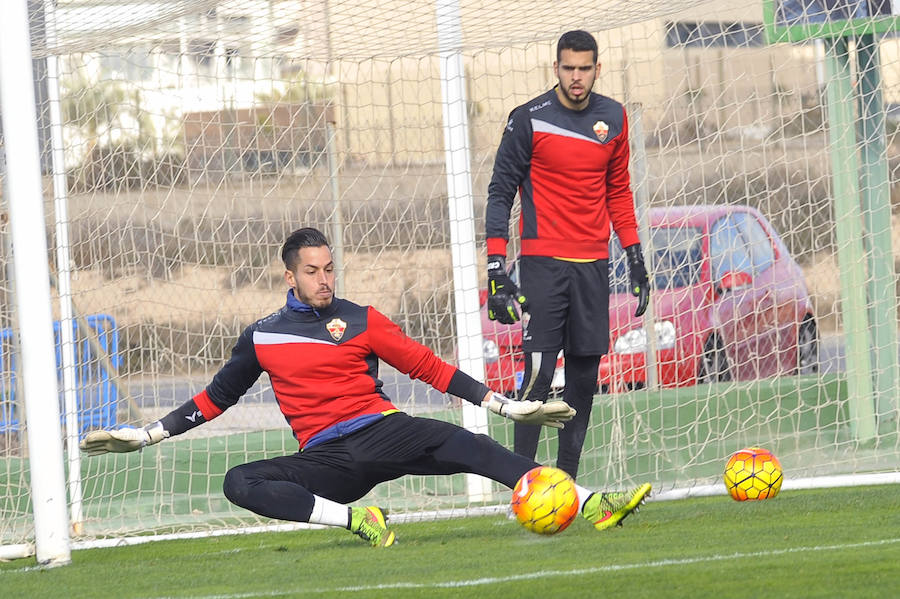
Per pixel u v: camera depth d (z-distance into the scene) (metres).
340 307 18.81
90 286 31.50
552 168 21.38
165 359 31.58
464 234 26.80
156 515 26.81
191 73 31.86
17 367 26.11
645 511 21.83
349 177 38.72
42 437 18.91
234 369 19.05
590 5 28.02
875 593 12.69
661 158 34.62
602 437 28.22
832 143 30.75
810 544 16.28
